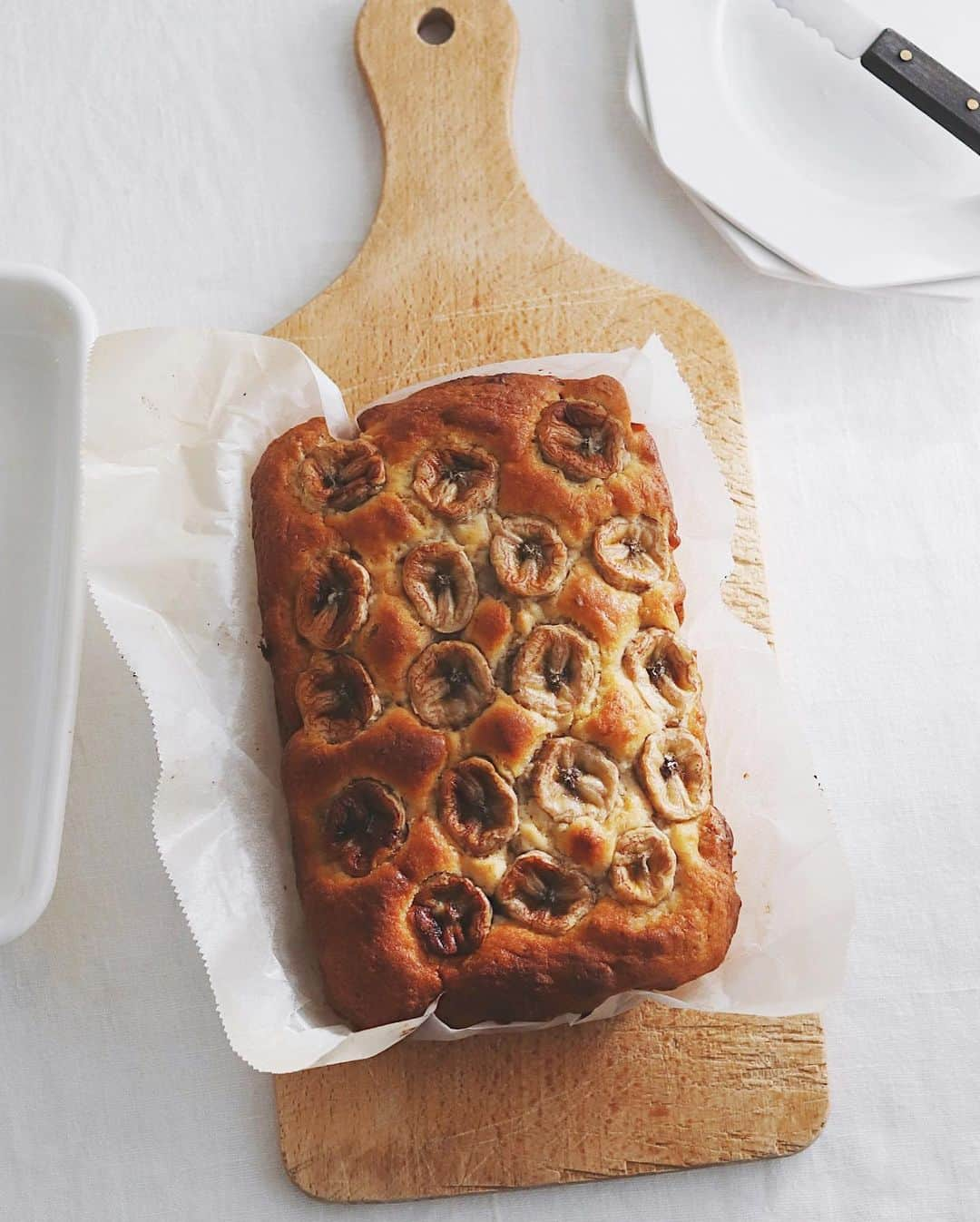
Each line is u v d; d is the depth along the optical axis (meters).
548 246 0.76
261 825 0.65
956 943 0.70
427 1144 0.66
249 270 0.77
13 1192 0.67
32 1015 0.69
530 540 0.66
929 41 0.79
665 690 0.65
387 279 0.75
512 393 0.68
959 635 0.74
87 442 0.67
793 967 0.65
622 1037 0.67
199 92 0.79
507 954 0.62
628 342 0.75
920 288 0.76
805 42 0.79
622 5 0.80
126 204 0.78
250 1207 0.67
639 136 0.79
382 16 0.78
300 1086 0.67
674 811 0.63
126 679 0.72
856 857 0.71
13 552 0.70
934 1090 0.69
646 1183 0.67
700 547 0.70
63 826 0.69
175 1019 0.69
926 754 0.72
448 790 0.63
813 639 0.74
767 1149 0.67
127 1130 0.68
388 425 0.67
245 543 0.68
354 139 0.79
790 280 0.77
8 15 0.80
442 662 0.64
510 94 0.78
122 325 0.76
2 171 0.78
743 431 0.74
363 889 0.62
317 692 0.65
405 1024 0.62
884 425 0.76
